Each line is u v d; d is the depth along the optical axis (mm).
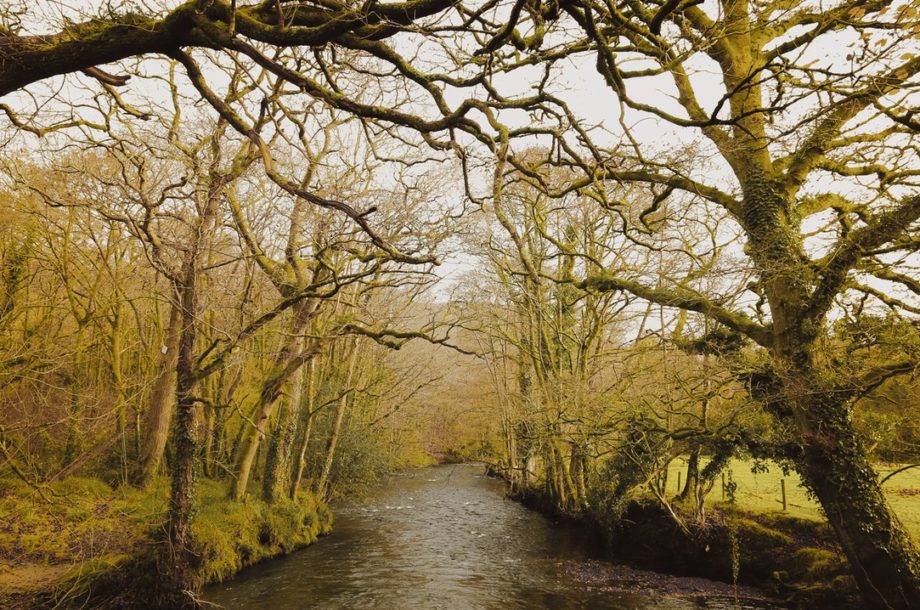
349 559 17188
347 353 26141
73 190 13531
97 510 15430
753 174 12727
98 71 6469
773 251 11969
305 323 17906
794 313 11742
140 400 20469
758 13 9320
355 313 17750
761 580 14086
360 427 25891
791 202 12484
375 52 5742
